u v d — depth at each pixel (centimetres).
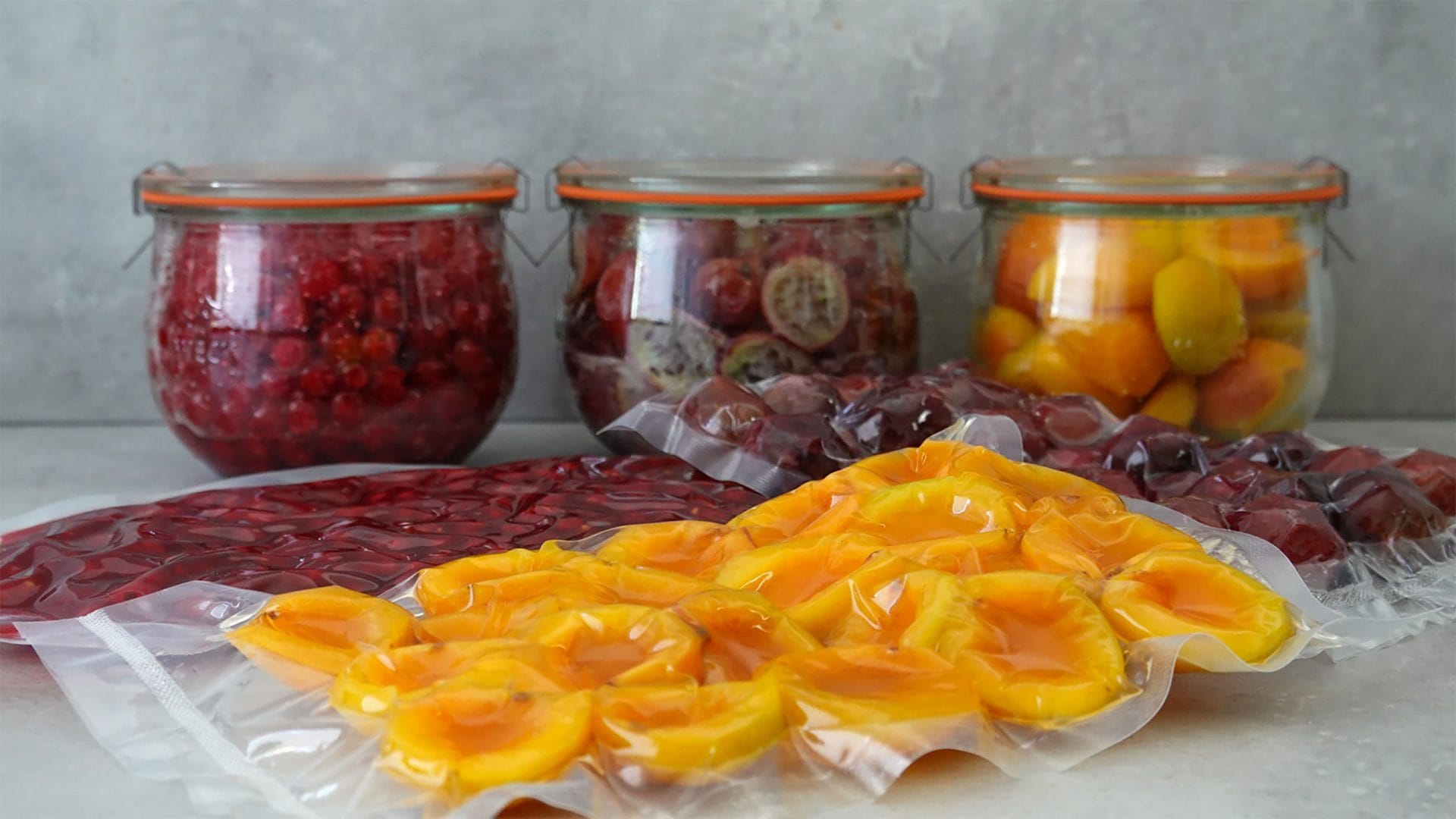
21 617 40
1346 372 64
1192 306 51
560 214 62
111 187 61
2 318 62
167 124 60
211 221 51
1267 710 38
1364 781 35
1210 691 39
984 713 36
